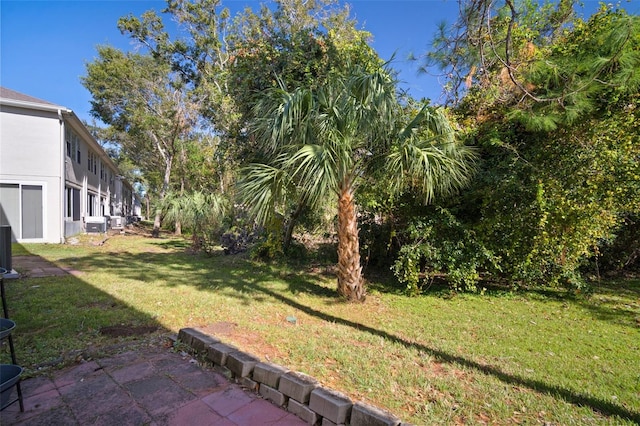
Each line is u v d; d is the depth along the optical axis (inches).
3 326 86.7
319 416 81.4
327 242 364.5
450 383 102.7
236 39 473.1
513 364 119.2
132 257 370.0
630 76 154.6
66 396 89.8
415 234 223.9
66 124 479.5
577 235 209.5
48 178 437.7
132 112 652.1
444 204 232.7
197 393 94.0
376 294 227.0
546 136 215.3
